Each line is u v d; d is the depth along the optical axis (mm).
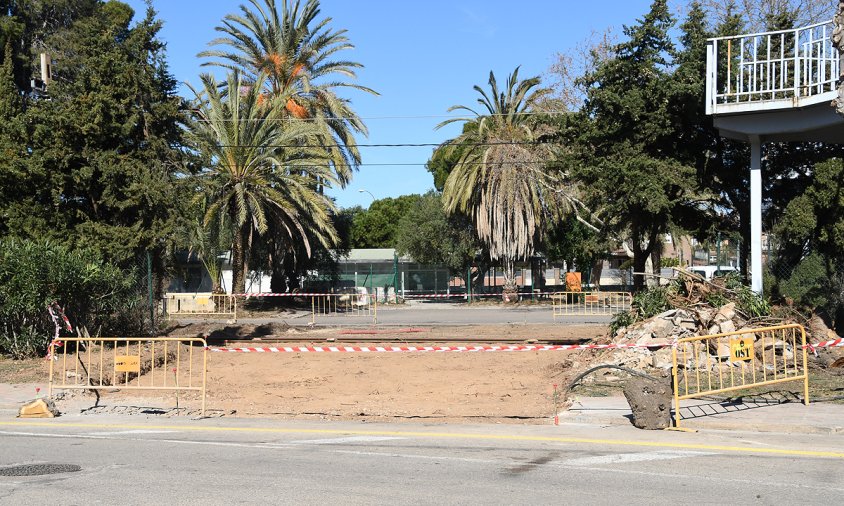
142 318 21438
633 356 14648
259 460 8352
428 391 13836
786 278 19781
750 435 9688
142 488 7066
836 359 13719
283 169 35156
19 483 7289
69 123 19594
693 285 16609
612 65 24703
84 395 13445
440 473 7656
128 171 20109
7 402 12625
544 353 18578
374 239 71688
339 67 43312
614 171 23109
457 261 45812
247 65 42688
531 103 40719
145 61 21844
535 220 40438
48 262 17016
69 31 46344
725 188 23656
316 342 22047
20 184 19359
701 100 21938
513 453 8688
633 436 9703
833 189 18688
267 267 44031
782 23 22953
